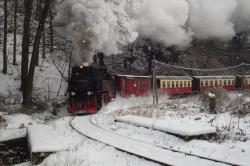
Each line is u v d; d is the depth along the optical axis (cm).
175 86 3475
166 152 972
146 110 2103
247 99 2450
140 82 3041
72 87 2181
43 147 980
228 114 1803
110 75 2670
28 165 953
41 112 2142
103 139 1169
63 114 2214
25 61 2289
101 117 1873
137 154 929
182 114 1889
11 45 3516
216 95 2231
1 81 2653
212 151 990
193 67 4797
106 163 871
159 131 1297
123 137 1211
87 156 930
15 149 1237
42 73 3062
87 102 2161
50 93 2728
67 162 845
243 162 852
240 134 1229
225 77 4128
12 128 1532
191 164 839
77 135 1260
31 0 2239
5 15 2783
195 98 3081
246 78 4438
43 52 3369
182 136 1166
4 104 2180
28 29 2272
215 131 1215
